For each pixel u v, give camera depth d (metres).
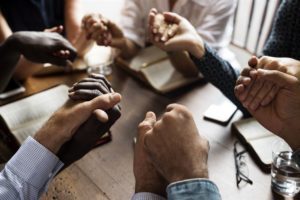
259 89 0.77
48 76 1.15
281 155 0.74
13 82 1.11
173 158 0.55
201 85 1.09
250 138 0.85
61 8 1.45
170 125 0.57
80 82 0.72
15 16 1.37
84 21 1.19
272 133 0.84
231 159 0.82
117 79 1.14
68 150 0.67
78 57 1.22
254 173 0.78
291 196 0.71
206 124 0.93
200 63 1.00
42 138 0.65
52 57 0.98
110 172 0.80
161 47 1.01
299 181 0.71
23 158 0.64
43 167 0.64
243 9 1.36
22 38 0.97
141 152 0.66
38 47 0.96
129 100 1.04
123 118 0.97
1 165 0.81
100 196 0.75
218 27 1.23
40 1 1.38
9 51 0.98
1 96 1.06
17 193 0.62
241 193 0.73
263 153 0.80
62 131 0.65
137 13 1.32
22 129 0.89
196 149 0.55
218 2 1.22
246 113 0.95
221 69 0.99
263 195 0.72
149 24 1.04
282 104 0.74
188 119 0.58
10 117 0.94
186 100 1.03
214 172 0.78
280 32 1.02
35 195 0.65
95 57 1.23
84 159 0.84
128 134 0.91
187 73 1.10
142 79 1.11
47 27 1.43
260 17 1.29
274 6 1.21
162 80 1.10
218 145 0.86
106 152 0.86
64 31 1.42
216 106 0.99
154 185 0.62
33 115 0.94
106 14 1.90
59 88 1.06
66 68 1.15
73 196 0.75
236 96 0.90
